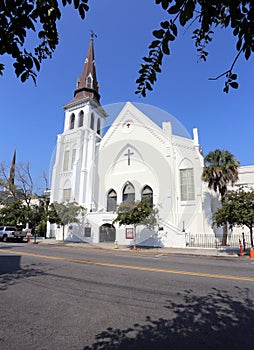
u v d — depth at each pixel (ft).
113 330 10.66
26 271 24.98
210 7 4.53
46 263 30.42
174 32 4.98
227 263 33.37
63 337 9.95
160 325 11.23
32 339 9.74
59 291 17.25
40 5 4.66
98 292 16.99
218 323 11.50
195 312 12.98
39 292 16.98
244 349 9.01
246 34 4.61
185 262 33.88
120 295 16.24
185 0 4.38
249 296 16.07
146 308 13.61
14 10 4.53
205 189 58.49
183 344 9.36
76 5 4.79
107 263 31.01
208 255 44.29
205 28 4.77
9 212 100.48
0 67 5.55
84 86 87.61
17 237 80.38
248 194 46.09
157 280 20.90
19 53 4.77
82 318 12.09
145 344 9.35
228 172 58.13
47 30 5.09
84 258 35.88
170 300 15.15
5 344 9.32
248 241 61.00
